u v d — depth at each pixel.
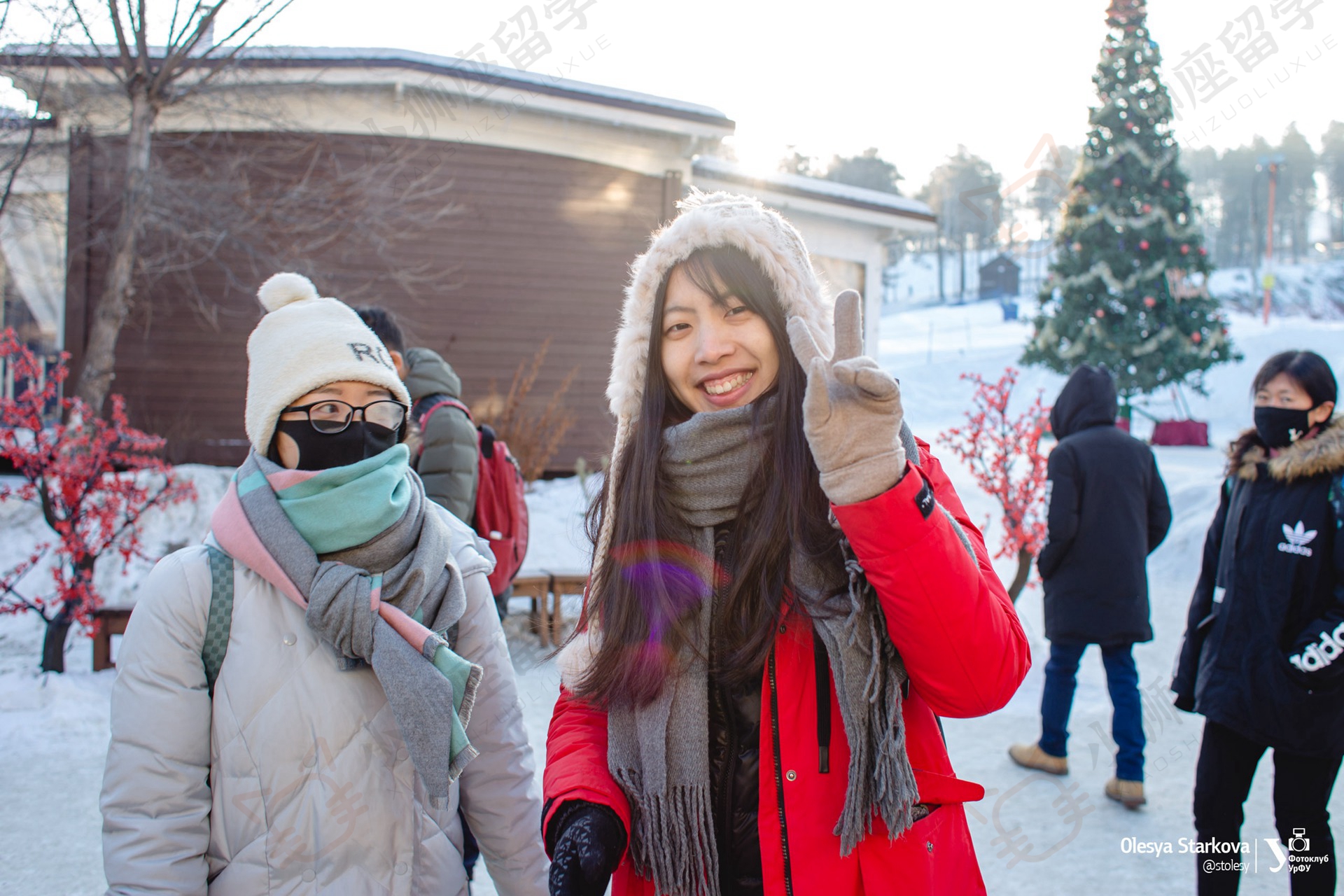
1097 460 3.65
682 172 10.20
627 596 1.29
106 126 7.49
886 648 1.16
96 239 7.65
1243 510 2.54
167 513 6.59
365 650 1.36
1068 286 17.50
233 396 9.11
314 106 8.68
